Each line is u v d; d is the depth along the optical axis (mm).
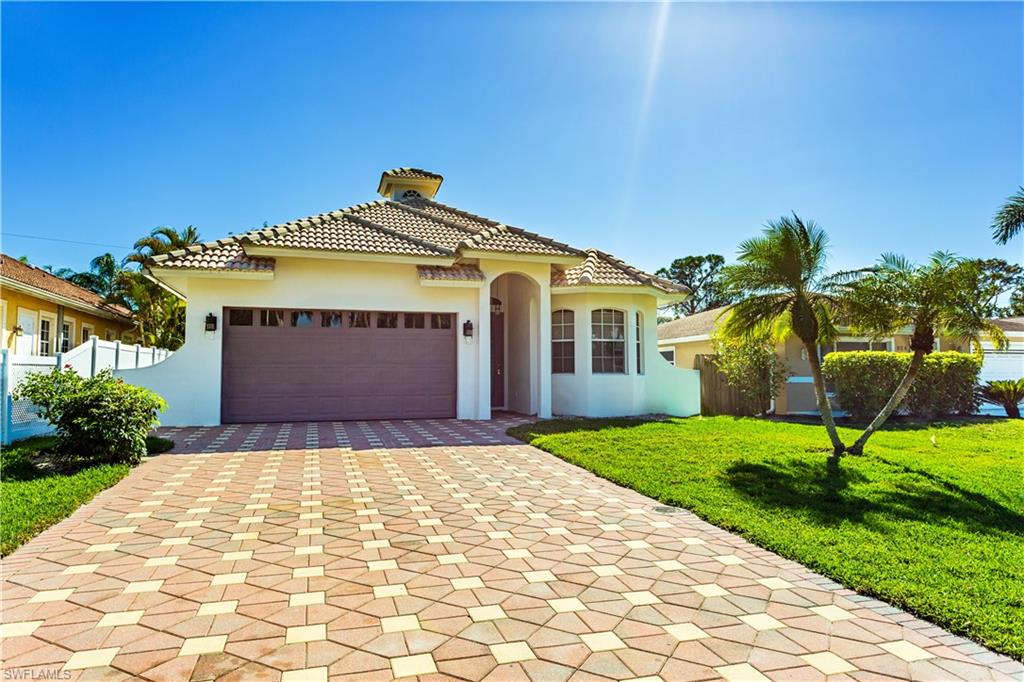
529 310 16000
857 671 3135
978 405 18109
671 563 4789
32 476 7312
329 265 13625
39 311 19078
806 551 4934
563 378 16297
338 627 3549
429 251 13836
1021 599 3963
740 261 10062
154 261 12312
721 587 4289
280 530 5527
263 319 13305
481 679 2988
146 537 5254
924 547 5105
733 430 12570
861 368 16500
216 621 3602
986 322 9516
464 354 14586
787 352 18750
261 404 13219
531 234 15859
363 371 13938
